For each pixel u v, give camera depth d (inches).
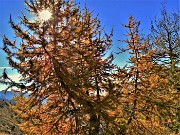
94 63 404.8
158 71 471.8
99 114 389.4
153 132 452.1
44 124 418.0
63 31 405.1
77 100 381.4
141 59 476.4
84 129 386.6
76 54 400.8
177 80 541.3
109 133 390.9
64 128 426.3
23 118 418.6
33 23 384.5
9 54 374.9
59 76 379.2
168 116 458.3
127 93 454.9
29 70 367.9
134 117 441.4
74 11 411.5
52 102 426.6
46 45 397.1
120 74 462.0
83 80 384.5
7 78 362.6
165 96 459.8
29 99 397.4
